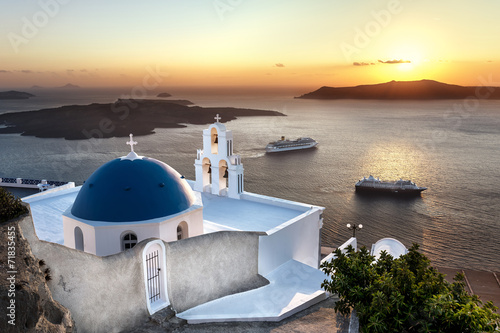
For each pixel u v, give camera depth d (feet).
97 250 45.39
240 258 49.19
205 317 40.37
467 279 99.55
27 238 30.19
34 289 25.96
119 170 48.80
